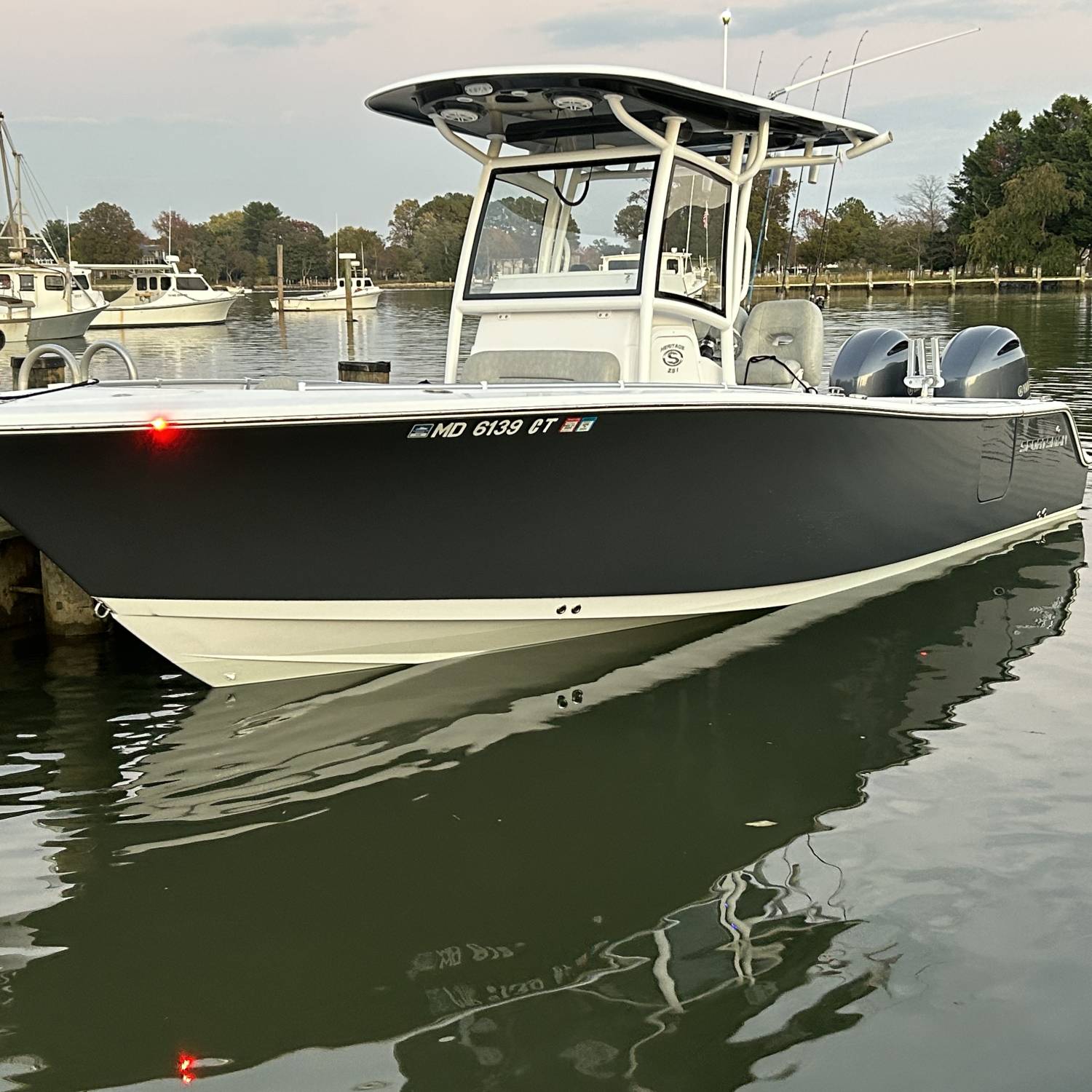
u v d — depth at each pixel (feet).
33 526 14.19
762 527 17.87
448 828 12.27
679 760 13.89
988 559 23.07
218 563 14.65
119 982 9.73
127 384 16.33
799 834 12.10
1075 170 241.76
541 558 16.11
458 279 19.75
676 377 18.93
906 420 19.51
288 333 112.98
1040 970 9.65
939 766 13.66
